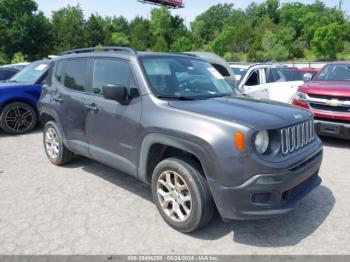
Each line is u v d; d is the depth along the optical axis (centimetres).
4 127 779
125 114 396
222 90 446
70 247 333
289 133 335
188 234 354
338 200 428
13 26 5722
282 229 363
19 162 587
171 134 342
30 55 5981
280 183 309
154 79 395
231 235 352
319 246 332
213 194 320
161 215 377
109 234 355
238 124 309
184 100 384
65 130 514
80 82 488
